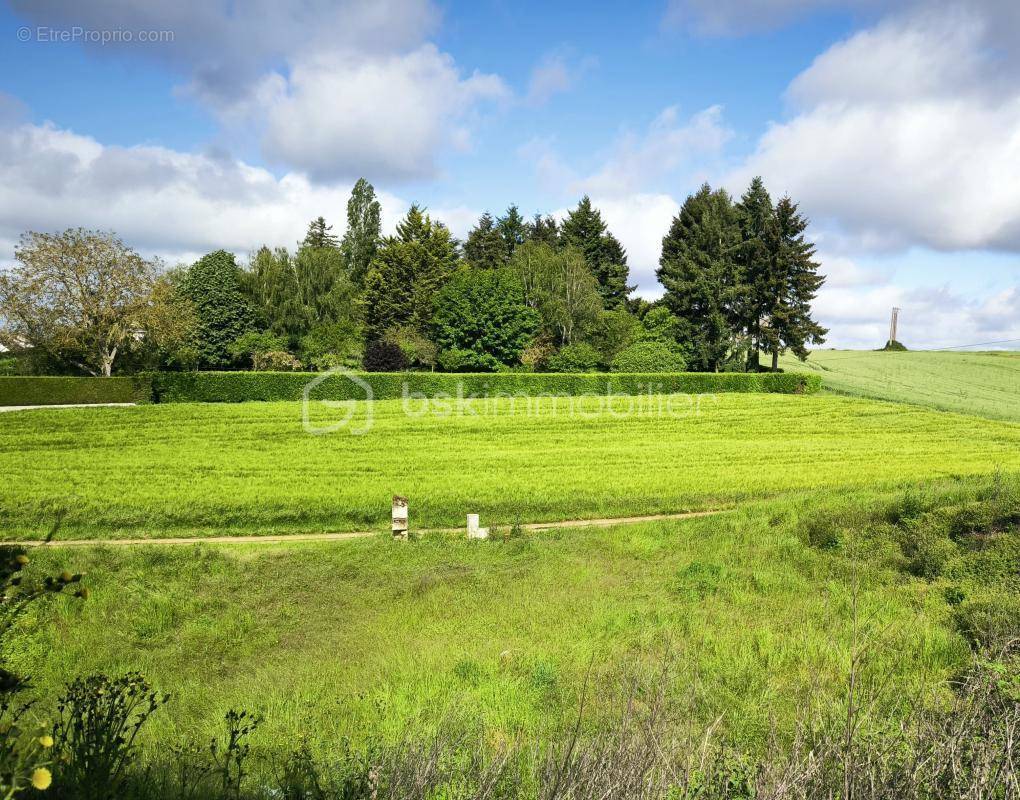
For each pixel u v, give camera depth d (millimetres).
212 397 52938
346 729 7512
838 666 8945
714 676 8688
